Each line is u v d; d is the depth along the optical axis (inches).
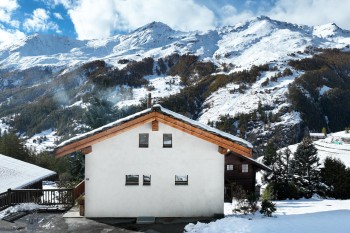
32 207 706.2
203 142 657.0
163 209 658.8
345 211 774.5
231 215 674.2
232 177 1781.5
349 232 547.8
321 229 562.6
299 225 583.2
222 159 657.6
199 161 657.6
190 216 658.8
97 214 655.8
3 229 593.6
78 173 1238.9
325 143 3828.7
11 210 690.2
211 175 657.0
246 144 638.5
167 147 657.0
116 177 655.8
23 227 603.8
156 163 657.6
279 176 1903.3
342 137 3973.9
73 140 636.1
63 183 1186.0
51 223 624.4
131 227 604.4
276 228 565.3
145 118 637.9
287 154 2030.0
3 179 1101.7
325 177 1830.7
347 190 1764.3
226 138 637.9
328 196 1817.2
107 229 595.2
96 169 654.5
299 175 1891.0
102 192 656.4
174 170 657.0
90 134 634.2
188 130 643.5
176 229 592.4
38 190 733.9
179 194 659.4
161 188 658.2
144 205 658.8
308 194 1806.1
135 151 655.1
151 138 655.1
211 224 593.0
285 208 1030.4
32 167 1306.6
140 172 656.4
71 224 619.2
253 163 1779.0
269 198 850.1
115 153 654.5
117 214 657.6
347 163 2778.1
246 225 578.9
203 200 658.8
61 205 729.6
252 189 1776.6
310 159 1897.1
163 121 639.8
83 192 799.1
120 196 657.0
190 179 657.6
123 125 636.7
